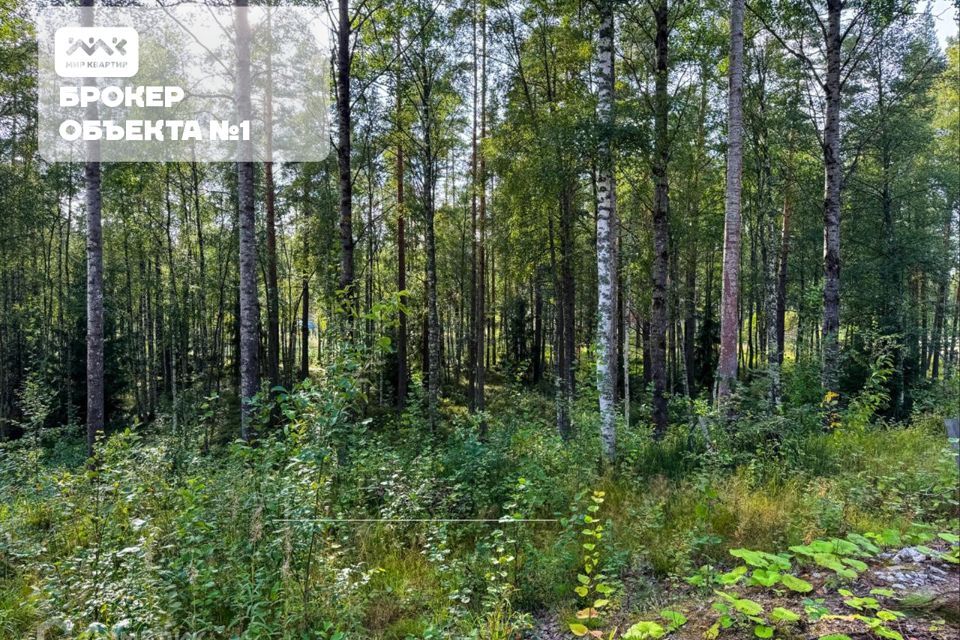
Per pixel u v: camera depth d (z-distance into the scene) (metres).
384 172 22.44
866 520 4.84
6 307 23.09
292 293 27.91
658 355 10.72
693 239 16.59
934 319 21.42
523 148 13.59
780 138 16.64
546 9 13.37
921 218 21.78
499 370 33.78
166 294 26.06
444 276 28.12
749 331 27.44
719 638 3.22
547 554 4.95
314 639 3.76
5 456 10.65
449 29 14.63
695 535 4.82
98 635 3.11
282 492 4.22
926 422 9.60
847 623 3.10
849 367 15.41
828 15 10.91
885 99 18.31
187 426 13.31
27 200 19.30
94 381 9.73
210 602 3.95
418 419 10.09
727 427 7.70
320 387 4.10
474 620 4.07
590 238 17.64
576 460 7.70
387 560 5.27
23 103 18.45
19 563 5.40
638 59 13.74
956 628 3.00
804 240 23.25
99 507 5.43
